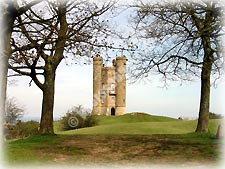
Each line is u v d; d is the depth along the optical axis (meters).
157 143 21.17
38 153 18.36
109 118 65.38
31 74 24.17
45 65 24.80
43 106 24.77
